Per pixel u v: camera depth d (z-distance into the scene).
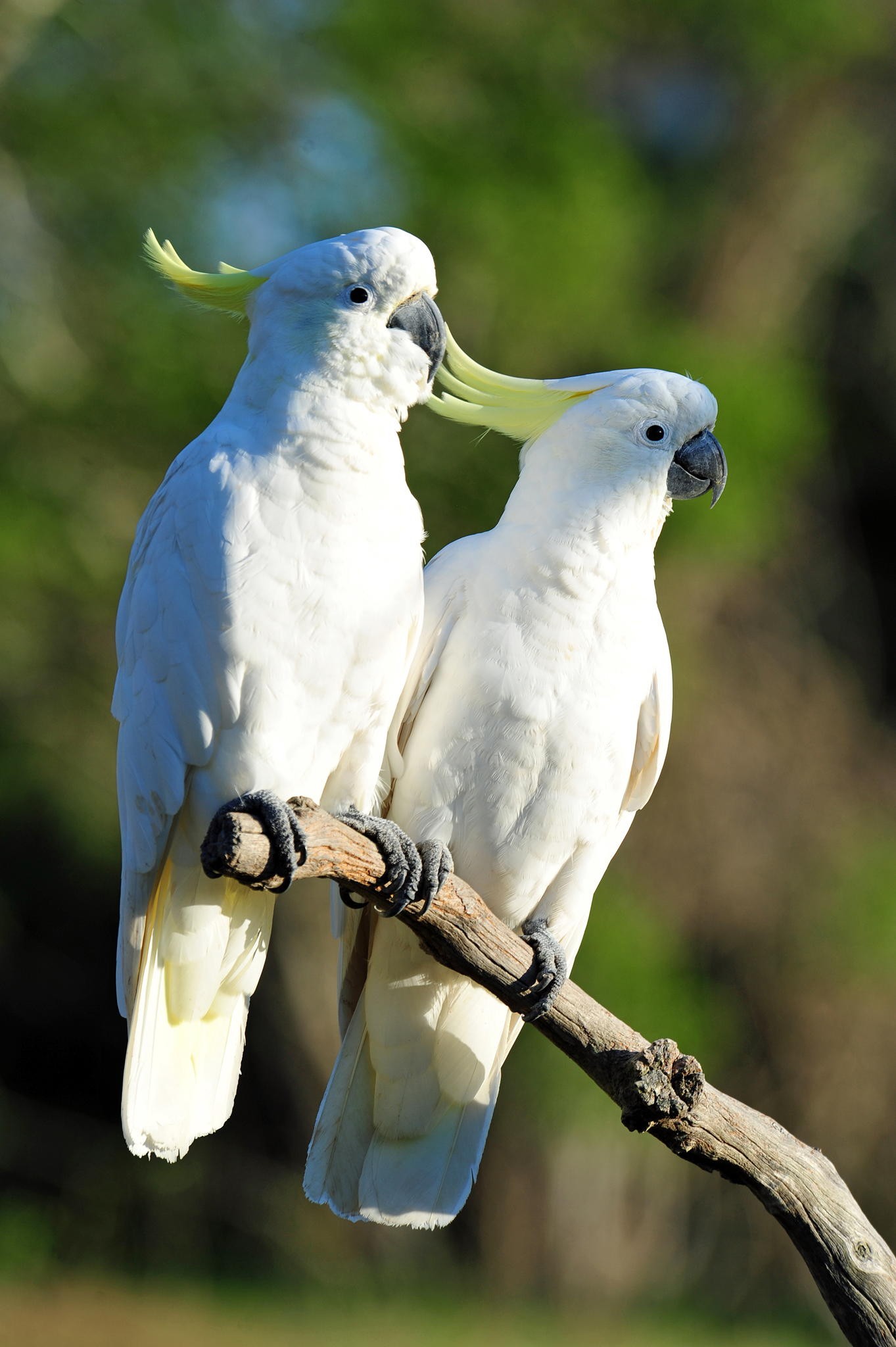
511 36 14.62
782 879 17.69
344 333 5.78
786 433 14.55
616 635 6.28
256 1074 20.56
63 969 22.47
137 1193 20.89
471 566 6.41
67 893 21.50
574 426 6.46
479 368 6.68
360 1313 18.20
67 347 13.80
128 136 13.62
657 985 15.08
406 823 6.31
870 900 17.14
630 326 15.15
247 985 5.90
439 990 6.34
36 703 15.17
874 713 21.47
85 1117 22.33
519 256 13.66
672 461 6.48
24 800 16.77
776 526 16.14
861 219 20.77
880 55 18.45
